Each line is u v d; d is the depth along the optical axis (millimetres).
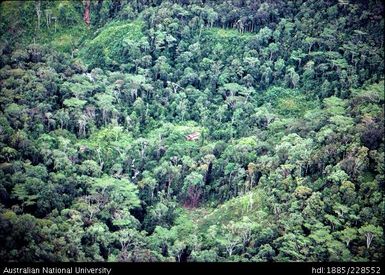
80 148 178625
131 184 170000
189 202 173875
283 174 164500
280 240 147625
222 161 177875
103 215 158000
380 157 157500
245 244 151000
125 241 149750
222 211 164875
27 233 137250
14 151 166375
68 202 158750
